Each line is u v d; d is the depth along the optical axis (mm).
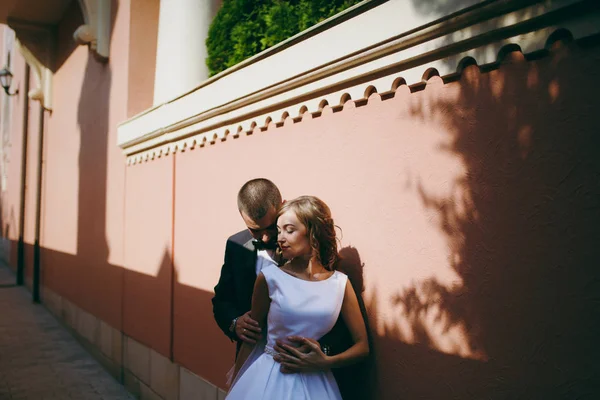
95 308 6473
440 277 1894
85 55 7137
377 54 2076
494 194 1718
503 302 1682
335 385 2092
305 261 2104
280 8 3047
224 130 3447
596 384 1437
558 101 1548
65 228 8242
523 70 1643
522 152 1639
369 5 2102
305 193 2625
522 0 1562
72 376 5742
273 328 2074
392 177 2109
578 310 1485
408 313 2016
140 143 4836
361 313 2189
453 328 1837
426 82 1967
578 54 1501
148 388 4691
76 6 7762
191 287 3893
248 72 2982
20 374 5820
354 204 2301
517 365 1634
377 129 2189
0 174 19797
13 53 16234
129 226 5250
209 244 3643
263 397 2002
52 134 9594
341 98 2373
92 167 6660
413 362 1987
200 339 3736
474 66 1790
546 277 1565
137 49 5383
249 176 3154
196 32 4473
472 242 1785
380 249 2158
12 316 9055
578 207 1494
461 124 1831
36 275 10375
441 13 1797
